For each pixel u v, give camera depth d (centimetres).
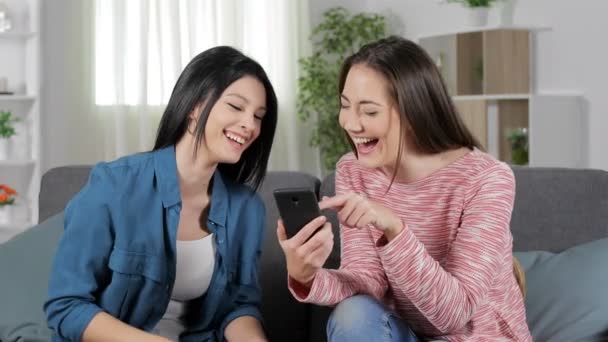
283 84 558
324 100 541
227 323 180
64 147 497
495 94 459
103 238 164
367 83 153
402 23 568
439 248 162
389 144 156
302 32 564
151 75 510
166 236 169
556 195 209
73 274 163
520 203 210
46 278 202
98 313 161
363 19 550
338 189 176
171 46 512
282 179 223
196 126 164
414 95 152
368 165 159
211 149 165
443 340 154
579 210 207
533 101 435
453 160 161
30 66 463
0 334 194
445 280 145
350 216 147
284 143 565
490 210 154
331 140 552
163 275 168
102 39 499
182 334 178
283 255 212
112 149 504
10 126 468
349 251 170
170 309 179
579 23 445
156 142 173
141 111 502
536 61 469
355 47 574
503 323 158
